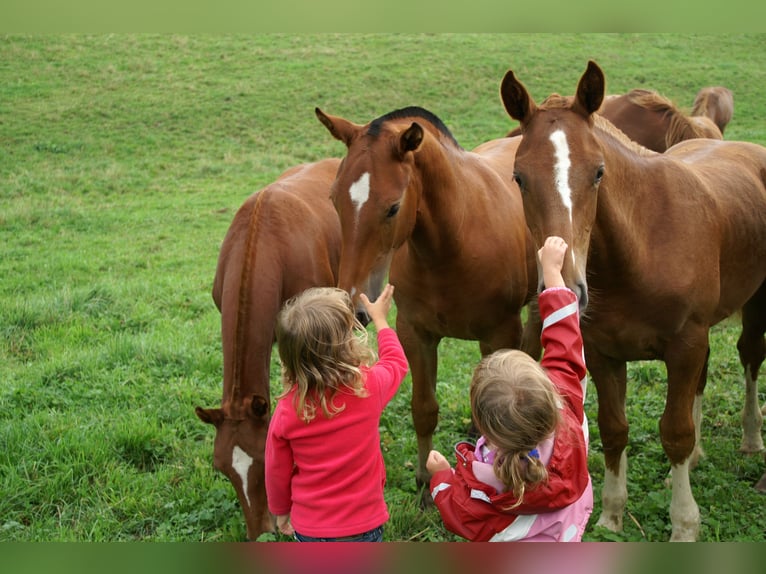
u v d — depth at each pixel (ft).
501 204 14.26
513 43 75.41
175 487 14.49
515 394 7.64
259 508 11.49
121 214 39.27
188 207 41.27
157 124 57.88
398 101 62.39
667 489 13.93
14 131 55.21
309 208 16.34
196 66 69.77
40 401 17.56
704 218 11.98
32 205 40.57
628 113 25.13
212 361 20.11
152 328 22.76
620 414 12.64
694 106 30.45
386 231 11.37
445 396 18.42
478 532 8.34
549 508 8.09
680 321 11.71
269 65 69.97
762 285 14.94
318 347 8.72
